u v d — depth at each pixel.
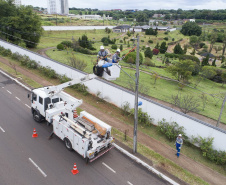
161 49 54.50
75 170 9.10
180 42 79.38
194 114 18.59
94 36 68.44
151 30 82.62
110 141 10.34
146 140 12.41
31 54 24.55
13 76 20.28
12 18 35.06
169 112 13.17
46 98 11.69
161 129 12.98
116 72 9.31
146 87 23.00
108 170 9.53
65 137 10.35
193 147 12.23
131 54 33.22
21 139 11.23
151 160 10.44
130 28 87.25
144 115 14.24
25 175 8.79
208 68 32.72
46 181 8.57
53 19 95.06
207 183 9.38
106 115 14.99
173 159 10.95
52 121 11.42
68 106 11.64
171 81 29.00
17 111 14.15
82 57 35.28
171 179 9.30
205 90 27.48
